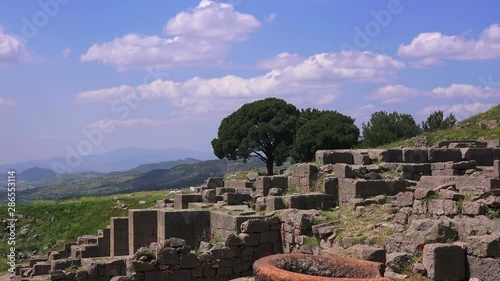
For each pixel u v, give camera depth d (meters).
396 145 54.72
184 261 18.36
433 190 18.69
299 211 21.28
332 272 10.88
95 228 46.22
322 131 62.84
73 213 48.88
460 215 16.97
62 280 20.67
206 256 18.86
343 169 25.75
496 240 12.16
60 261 23.22
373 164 29.09
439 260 12.48
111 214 48.12
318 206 23.70
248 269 19.81
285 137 68.62
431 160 30.88
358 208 20.75
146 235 28.55
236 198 28.30
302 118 68.31
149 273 17.84
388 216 19.30
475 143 39.22
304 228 19.86
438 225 14.02
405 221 18.38
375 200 21.61
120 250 31.27
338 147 63.06
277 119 67.31
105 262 21.36
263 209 24.47
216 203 28.80
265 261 10.65
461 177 21.06
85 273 20.92
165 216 24.61
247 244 20.05
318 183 27.25
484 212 16.56
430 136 56.09
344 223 19.66
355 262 10.82
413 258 13.84
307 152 63.12
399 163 28.30
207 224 24.94
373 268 10.50
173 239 18.41
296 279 9.38
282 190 28.88
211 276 18.89
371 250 14.92
